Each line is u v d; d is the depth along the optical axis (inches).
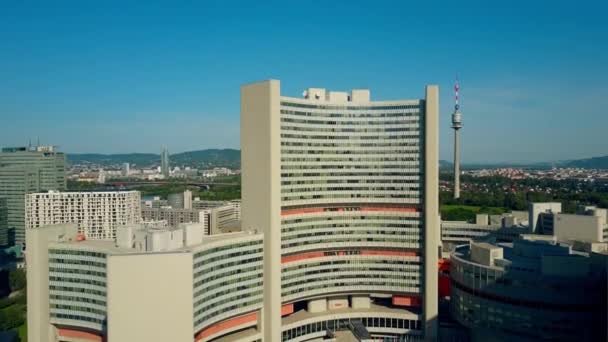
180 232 7111.2
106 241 7613.2
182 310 6353.3
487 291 7539.4
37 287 7253.9
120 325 6141.7
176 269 6328.7
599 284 6771.7
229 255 7662.4
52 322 7357.3
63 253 7249.0
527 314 7081.7
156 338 6240.2
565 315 6820.9
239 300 7844.5
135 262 6186.0
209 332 7509.8
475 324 7775.6
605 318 6786.4
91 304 7126.0
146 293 6215.6
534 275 7052.2
